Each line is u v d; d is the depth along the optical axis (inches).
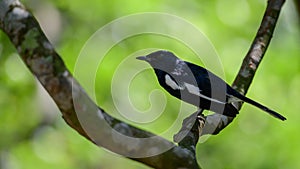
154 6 539.5
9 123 597.3
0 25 152.7
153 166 150.9
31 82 589.9
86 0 575.2
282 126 554.9
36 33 149.6
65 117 146.0
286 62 554.6
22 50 148.0
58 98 143.4
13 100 594.9
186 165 150.6
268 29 277.0
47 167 567.5
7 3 153.3
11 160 587.2
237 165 580.1
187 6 553.0
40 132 597.9
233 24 559.5
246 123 570.3
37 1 611.8
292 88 551.2
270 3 279.4
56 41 596.7
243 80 272.1
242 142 576.7
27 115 597.9
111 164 601.9
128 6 542.0
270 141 561.6
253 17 566.9
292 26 565.3
